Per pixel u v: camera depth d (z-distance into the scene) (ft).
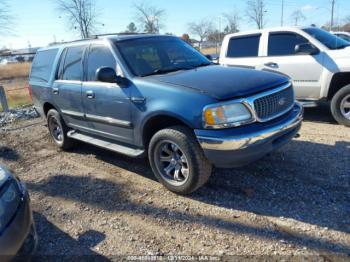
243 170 13.96
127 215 11.61
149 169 15.31
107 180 14.57
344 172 13.08
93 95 14.61
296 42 20.63
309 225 10.05
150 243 9.98
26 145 20.93
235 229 10.23
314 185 12.30
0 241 7.89
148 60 14.05
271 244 9.40
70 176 15.39
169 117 11.76
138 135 13.12
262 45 21.94
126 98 12.91
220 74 12.39
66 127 18.45
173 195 12.64
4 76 100.17
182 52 15.60
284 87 12.04
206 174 11.66
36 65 20.21
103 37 15.03
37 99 19.92
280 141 11.58
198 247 9.60
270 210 11.03
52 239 10.64
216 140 10.48
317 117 21.61
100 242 10.26
